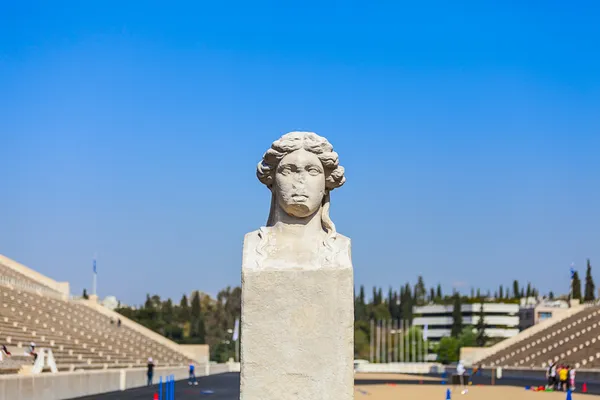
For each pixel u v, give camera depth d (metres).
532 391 54.75
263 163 14.97
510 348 97.31
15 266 87.62
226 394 47.00
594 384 65.12
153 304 168.50
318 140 14.49
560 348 85.62
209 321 167.00
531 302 180.88
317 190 14.41
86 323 79.06
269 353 13.84
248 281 14.01
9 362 43.94
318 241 14.49
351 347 13.80
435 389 58.00
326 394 13.70
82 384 43.81
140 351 78.56
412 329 151.75
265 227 14.79
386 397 47.50
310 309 13.89
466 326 160.25
